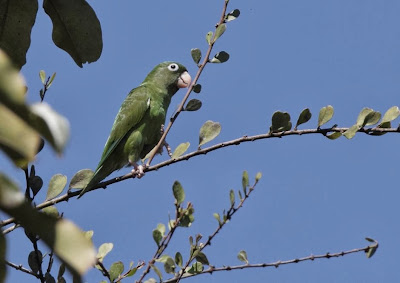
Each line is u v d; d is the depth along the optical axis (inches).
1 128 43.6
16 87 44.2
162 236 240.4
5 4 142.9
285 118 271.4
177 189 245.1
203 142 284.5
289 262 264.5
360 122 266.5
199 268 247.8
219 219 255.3
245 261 260.4
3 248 53.9
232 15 278.8
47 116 44.8
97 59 158.4
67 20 151.9
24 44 146.5
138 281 230.1
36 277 214.5
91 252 46.0
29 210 45.3
